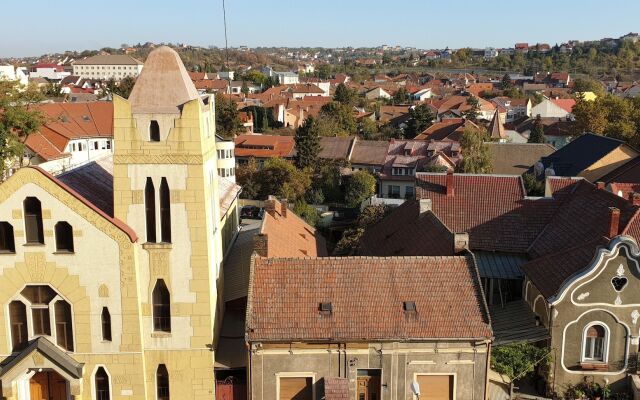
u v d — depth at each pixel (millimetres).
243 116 148000
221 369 33094
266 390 32188
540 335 35500
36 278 31141
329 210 92250
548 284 36375
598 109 115875
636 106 116625
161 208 31703
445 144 106438
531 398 35188
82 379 32312
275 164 97250
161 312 32750
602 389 34906
